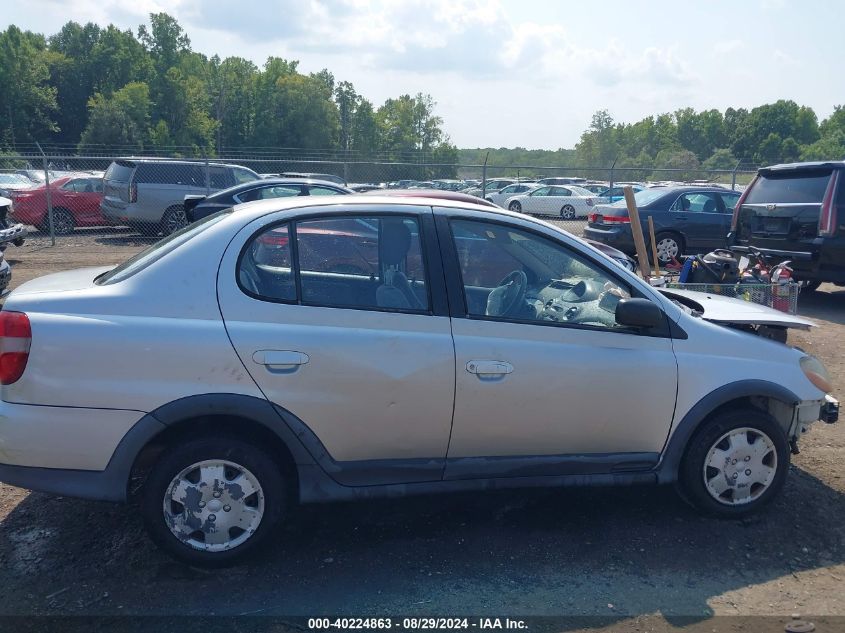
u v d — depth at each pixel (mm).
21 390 3402
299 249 3746
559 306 4070
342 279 3773
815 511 4414
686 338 4129
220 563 3652
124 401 3430
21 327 3420
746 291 7004
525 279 4047
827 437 5621
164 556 3812
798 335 8844
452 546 3990
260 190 13289
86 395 3408
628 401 3994
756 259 7969
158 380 3457
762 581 3709
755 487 4262
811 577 3750
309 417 3617
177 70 81562
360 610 3406
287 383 3564
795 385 4242
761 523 4262
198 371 3488
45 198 18031
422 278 3844
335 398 3631
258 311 3604
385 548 3957
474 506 4453
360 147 82875
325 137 79562
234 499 3631
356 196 4027
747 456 4223
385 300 3785
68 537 3992
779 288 7031
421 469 3840
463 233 3979
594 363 3926
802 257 9812
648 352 4035
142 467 3740
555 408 3898
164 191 16844
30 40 101562
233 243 3666
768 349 4281
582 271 4152
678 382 4055
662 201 14195
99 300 3518
